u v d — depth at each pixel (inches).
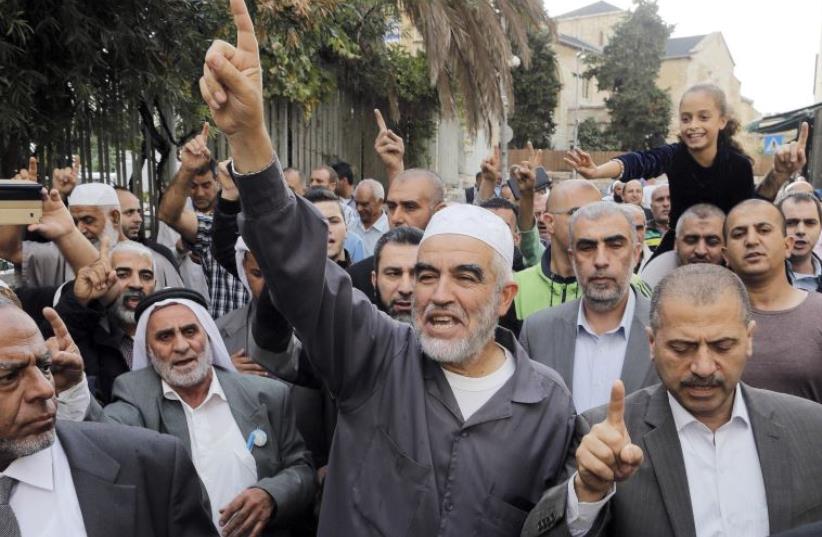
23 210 84.4
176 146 287.9
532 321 140.9
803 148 177.9
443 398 90.7
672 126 1793.8
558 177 909.2
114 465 81.8
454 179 709.3
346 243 251.9
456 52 460.4
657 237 286.5
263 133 78.0
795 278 202.4
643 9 1577.3
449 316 90.0
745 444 90.4
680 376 87.4
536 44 1244.5
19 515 74.9
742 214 136.4
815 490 86.6
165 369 121.6
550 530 81.0
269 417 127.3
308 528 132.4
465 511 86.0
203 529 89.7
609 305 131.3
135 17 225.8
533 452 89.7
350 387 92.0
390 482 88.0
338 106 463.2
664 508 88.4
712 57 2212.1
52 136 221.6
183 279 224.4
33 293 157.8
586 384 133.5
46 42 207.8
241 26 75.5
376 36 448.8
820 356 126.6
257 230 80.4
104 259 137.3
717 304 85.8
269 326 105.5
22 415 72.8
